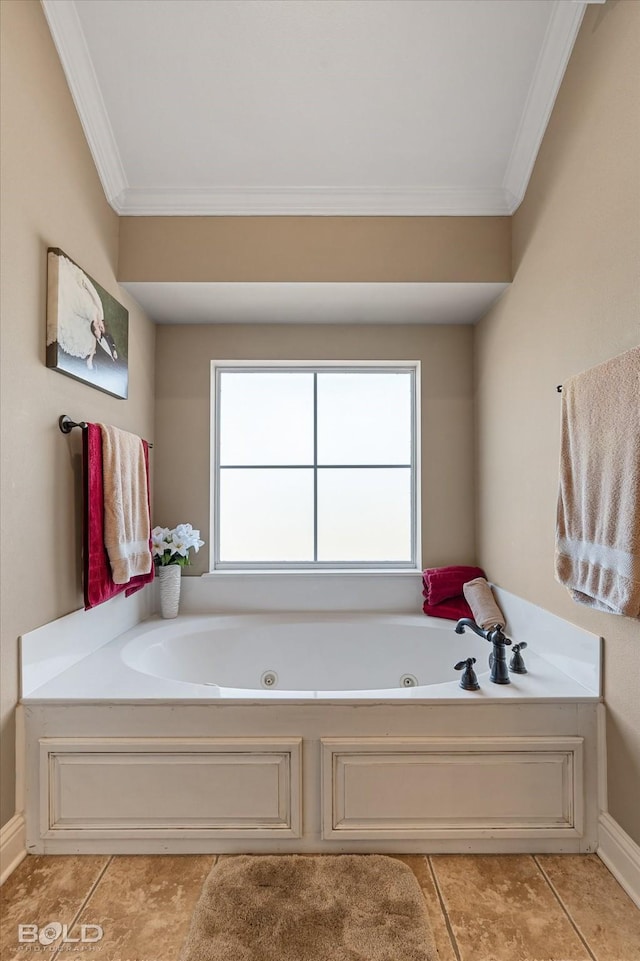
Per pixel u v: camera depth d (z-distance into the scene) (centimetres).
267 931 136
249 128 210
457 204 230
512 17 181
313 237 233
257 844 168
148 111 205
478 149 216
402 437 304
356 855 166
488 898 150
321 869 159
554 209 194
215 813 167
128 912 144
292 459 303
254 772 167
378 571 289
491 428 261
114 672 190
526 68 194
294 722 169
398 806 167
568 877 158
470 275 233
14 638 163
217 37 187
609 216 159
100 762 167
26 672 168
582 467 165
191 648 251
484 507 272
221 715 169
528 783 168
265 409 303
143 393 268
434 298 252
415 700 169
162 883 155
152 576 246
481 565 278
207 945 132
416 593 283
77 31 183
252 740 167
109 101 202
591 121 168
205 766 167
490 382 262
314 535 302
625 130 151
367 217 233
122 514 209
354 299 253
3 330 154
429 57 192
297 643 264
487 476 267
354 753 167
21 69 162
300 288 239
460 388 289
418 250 232
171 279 232
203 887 152
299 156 218
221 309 266
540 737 169
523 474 222
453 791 168
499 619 241
